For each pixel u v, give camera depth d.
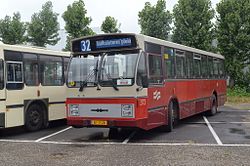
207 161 9.01
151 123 12.04
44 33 36.59
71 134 13.62
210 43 31.97
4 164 8.91
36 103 14.58
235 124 16.19
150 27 31.61
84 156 9.70
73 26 29.69
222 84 22.03
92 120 11.72
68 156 9.73
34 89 14.37
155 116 12.35
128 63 11.41
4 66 12.95
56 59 15.69
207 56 19.03
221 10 32.22
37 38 36.50
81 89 11.87
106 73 11.63
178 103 14.52
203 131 14.05
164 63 13.32
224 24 32.12
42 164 8.88
